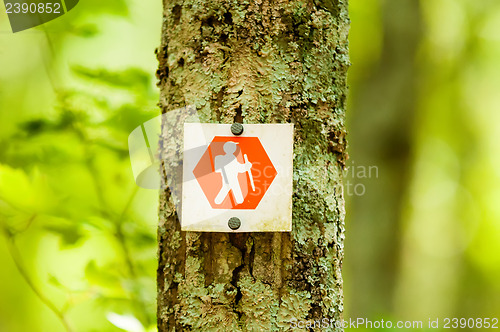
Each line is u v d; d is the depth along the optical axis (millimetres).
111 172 2389
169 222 1443
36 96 2732
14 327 4418
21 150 2287
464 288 8922
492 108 8508
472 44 8000
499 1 7652
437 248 9141
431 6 6113
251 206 1366
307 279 1393
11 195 2312
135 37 2809
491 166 9078
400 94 5500
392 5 5656
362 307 5199
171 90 1462
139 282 2338
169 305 1422
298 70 1413
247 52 1395
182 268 1403
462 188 9125
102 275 2299
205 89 1401
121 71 2285
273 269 1381
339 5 1501
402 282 5289
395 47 5594
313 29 1439
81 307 2434
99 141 2285
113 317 2096
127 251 2369
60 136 2295
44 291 2816
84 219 2332
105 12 2361
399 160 5414
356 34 6199
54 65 2492
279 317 1367
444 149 8672
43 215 2307
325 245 1428
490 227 9359
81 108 2285
